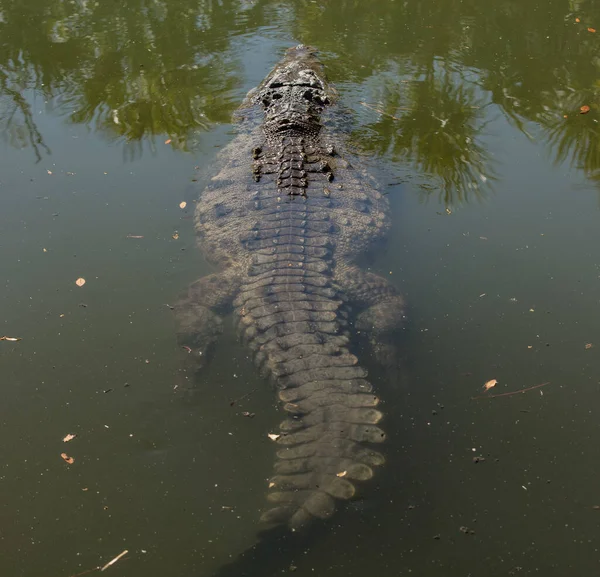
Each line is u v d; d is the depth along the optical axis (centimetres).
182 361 401
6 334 406
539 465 366
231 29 623
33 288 424
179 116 532
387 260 443
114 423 379
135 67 574
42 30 613
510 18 627
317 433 368
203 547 349
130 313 417
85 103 538
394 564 342
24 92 546
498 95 544
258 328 404
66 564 345
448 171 488
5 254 439
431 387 391
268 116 526
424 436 374
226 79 568
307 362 390
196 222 464
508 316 414
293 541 346
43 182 479
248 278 428
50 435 375
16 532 352
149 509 357
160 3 653
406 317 416
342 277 430
